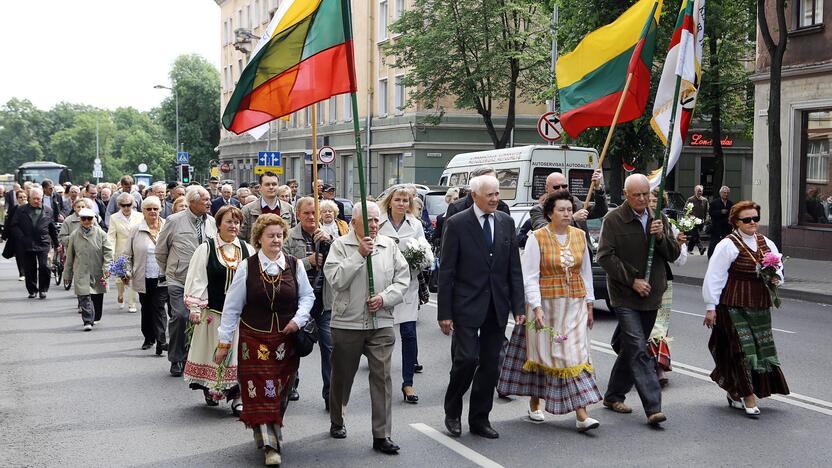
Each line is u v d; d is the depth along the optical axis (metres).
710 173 43.69
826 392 8.29
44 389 8.71
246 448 6.65
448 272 6.69
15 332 12.38
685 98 8.61
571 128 9.27
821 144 22.53
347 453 6.44
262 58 7.58
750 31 29.77
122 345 11.34
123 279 11.68
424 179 39.53
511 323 12.43
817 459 6.17
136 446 6.70
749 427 7.05
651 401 7.07
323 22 7.50
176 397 8.38
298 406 8.02
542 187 20.84
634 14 8.91
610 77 9.01
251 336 6.31
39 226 16.52
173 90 88.94
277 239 6.41
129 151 141.38
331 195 18.05
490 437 6.80
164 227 9.38
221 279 7.61
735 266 7.43
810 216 22.91
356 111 7.02
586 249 7.10
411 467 6.07
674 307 14.84
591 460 6.18
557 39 25.64
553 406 6.94
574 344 6.93
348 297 6.57
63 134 155.75
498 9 31.78
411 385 8.21
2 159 175.38
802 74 22.61
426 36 32.53
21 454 6.48
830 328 12.55
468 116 39.56
